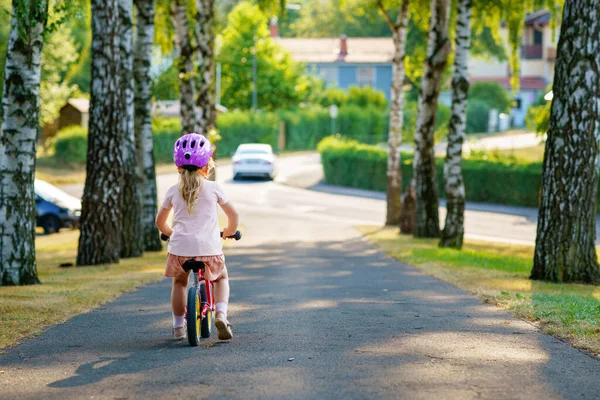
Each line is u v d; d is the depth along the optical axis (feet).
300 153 403.75
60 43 266.57
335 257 116.06
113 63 97.19
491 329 47.55
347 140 331.16
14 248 72.90
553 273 79.10
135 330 47.98
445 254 112.78
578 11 77.25
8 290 66.74
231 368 36.50
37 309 55.31
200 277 41.86
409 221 165.48
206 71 160.25
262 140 393.91
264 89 426.92
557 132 79.20
